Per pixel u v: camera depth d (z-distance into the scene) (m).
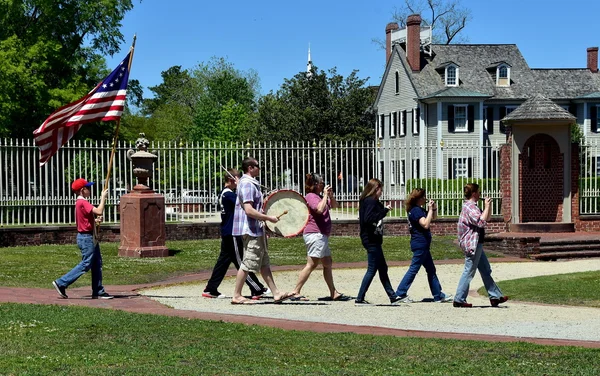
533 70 60.31
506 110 57.34
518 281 17.72
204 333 10.23
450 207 29.67
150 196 22.03
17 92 41.06
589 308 14.02
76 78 42.59
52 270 18.28
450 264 21.83
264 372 7.94
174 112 84.31
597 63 61.41
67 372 7.84
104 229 25.50
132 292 15.37
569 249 24.70
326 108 58.69
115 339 9.76
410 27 57.22
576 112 59.44
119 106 14.60
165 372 7.88
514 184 29.02
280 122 58.06
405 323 11.99
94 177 28.45
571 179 29.38
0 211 24.67
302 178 29.12
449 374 8.03
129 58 14.78
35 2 41.50
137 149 22.75
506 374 8.07
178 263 20.50
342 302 14.48
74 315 11.46
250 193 13.37
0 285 15.95
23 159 24.94
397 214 31.83
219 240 26.33
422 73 57.00
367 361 8.73
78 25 44.41
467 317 12.72
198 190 27.20
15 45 40.97
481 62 59.19
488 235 25.91
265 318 11.94
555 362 8.72
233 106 72.12
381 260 14.17
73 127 14.57
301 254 23.31
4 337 9.74
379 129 61.62
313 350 9.29
